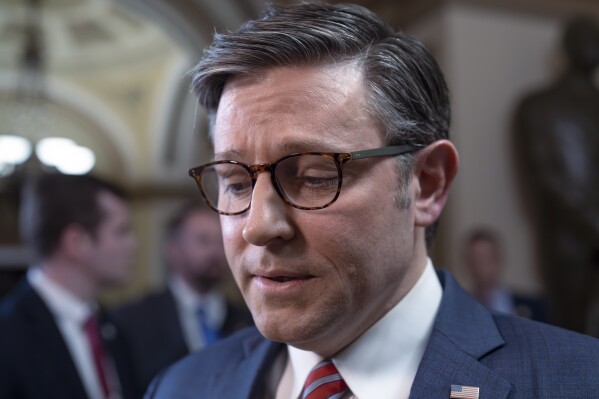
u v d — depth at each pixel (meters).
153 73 11.15
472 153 4.52
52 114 11.20
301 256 0.98
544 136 4.34
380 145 1.02
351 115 0.99
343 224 0.98
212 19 6.93
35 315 2.30
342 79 1.00
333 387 1.09
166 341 3.18
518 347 1.07
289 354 1.21
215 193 1.12
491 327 1.12
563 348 1.04
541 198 4.36
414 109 1.06
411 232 1.07
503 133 4.59
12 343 2.18
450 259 4.47
